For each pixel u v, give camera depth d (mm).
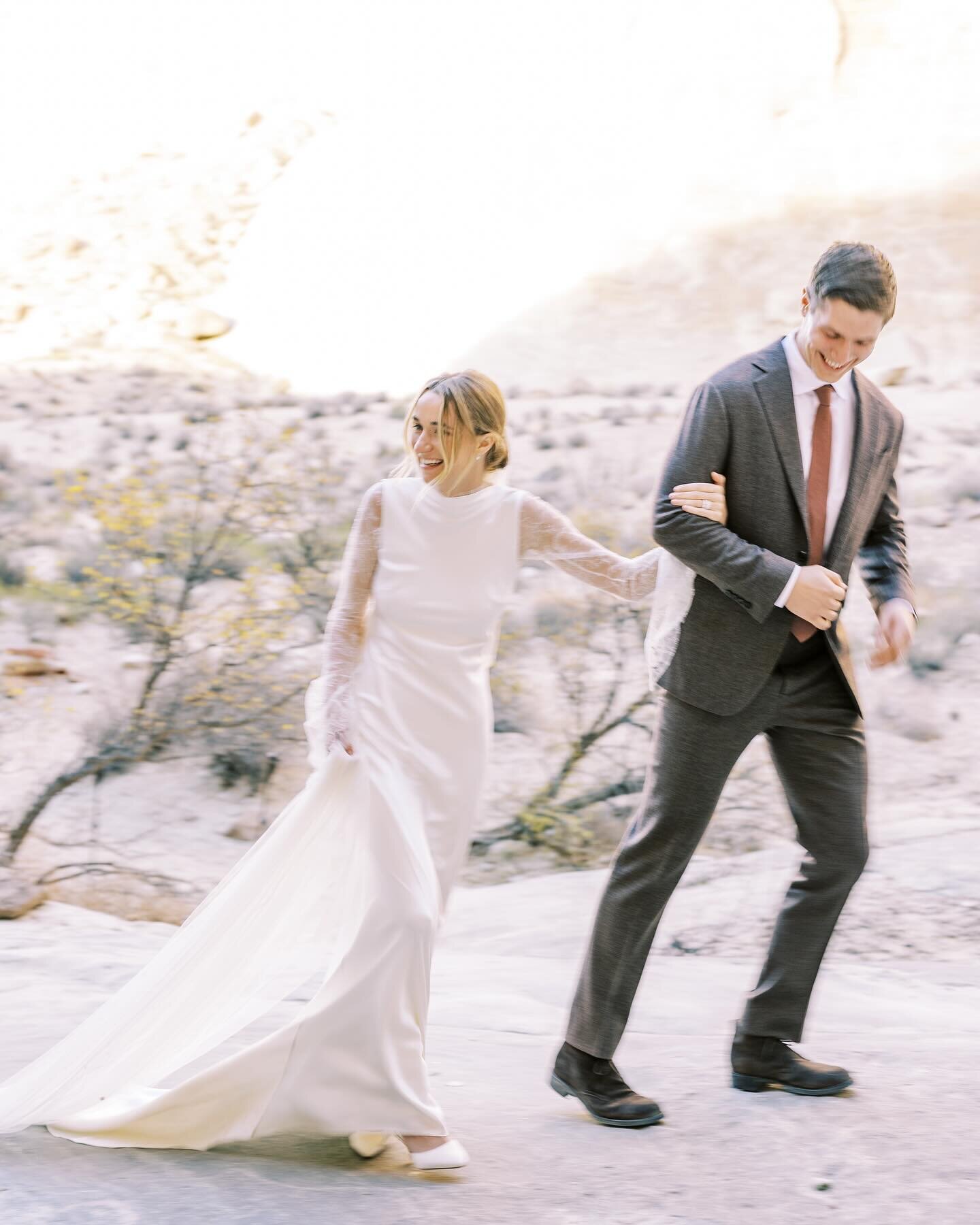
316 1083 2725
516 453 18812
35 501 15703
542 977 5020
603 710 8898
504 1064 3639
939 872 6574
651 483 16250
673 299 28859
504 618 10461
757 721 3082
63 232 34812
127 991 2854
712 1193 2602
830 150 32344
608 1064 3094
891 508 3348
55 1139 2836
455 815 2945
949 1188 2600
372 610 3047
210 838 8227
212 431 16891
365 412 22656
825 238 29828
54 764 8969
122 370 26078
